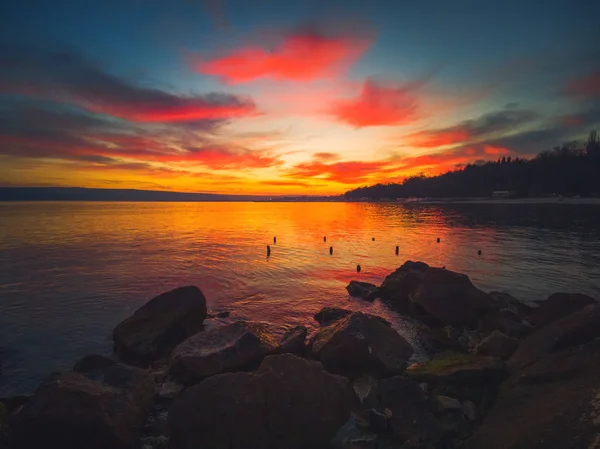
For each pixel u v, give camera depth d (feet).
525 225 237.04
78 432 23.70
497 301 57.57
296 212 607.78
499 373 29.55
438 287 55.01
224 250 144.05
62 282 85.92
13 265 107.65
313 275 95.55
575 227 218.79
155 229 248.11
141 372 30.71
